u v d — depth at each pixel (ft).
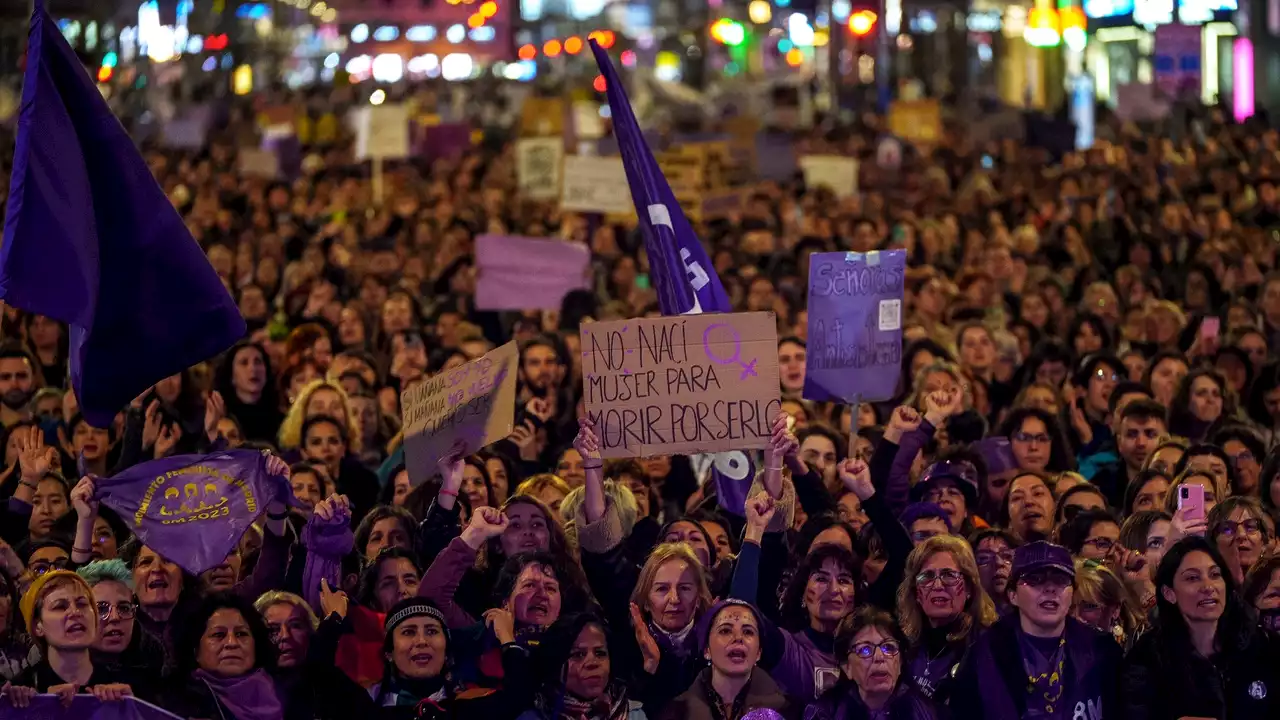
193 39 313.53
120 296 55.67
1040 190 164.86
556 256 110.63
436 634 51.83
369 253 129.59
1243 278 118.21
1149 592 58.59
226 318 56.49
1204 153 192.24
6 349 80.69
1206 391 79.46
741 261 126.72
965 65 314.14
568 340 93.97
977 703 52.01
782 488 59.72
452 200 160.35
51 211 54.03
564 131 202.59
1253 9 269.23
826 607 56.29
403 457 74.54
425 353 91.71
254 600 57.36
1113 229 142.92
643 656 54.03
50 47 54.70
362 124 171.12
